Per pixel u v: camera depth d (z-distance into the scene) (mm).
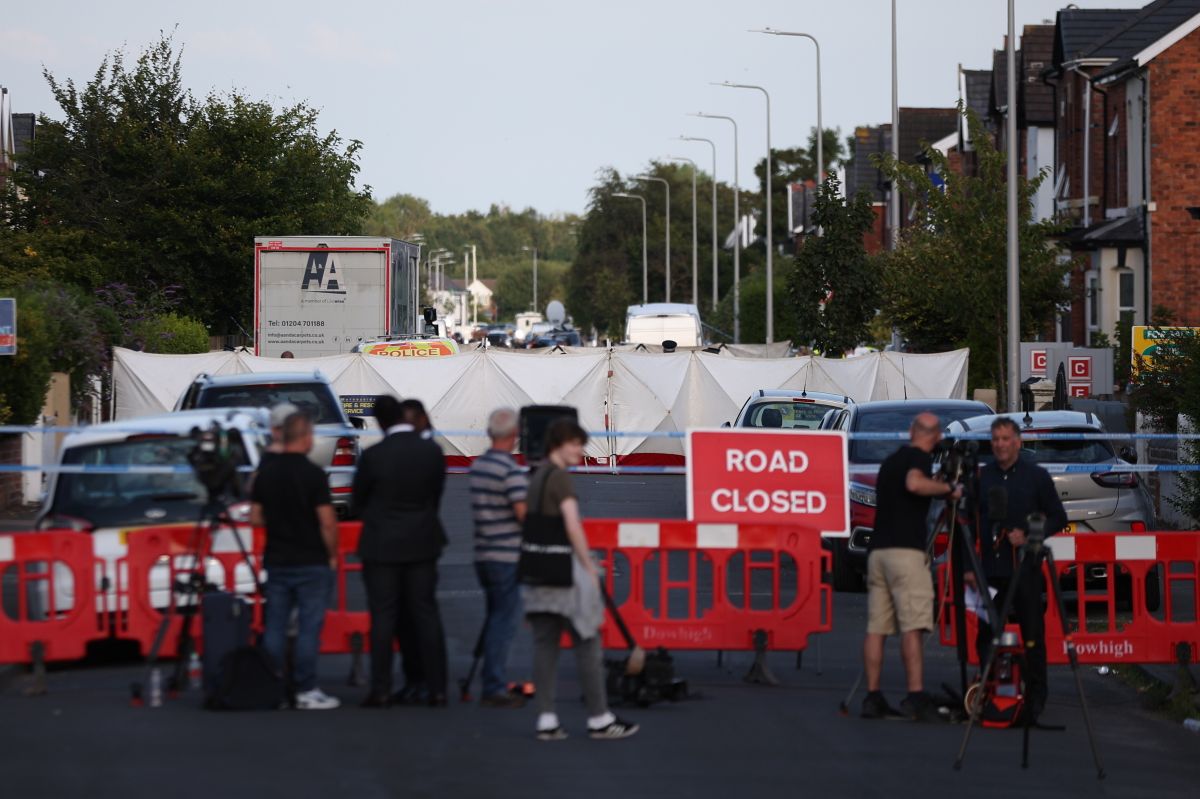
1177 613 52562
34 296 83188
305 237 112125
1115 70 119375
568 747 31812
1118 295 119375
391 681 35094
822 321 145625
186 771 29156
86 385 90938
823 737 33875
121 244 146375
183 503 41688
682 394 108188
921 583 35438
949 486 35094
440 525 34906
